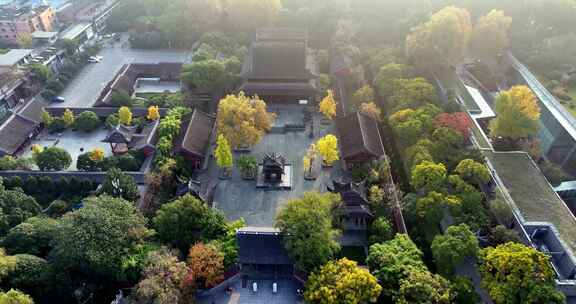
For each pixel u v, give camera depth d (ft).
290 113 402.72
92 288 232.94
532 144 335.06
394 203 277.44
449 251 230.48
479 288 241.76
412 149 308.81
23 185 304.50
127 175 296.71
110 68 496.23
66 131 387.96
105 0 627.46
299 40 464.24
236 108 331.16
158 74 469.57
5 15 531.50
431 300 206.80
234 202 307.17
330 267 220.84
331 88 422.41
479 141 323.78
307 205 246.68
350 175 328.29
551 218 256.73
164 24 534.37
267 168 318.65
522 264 211.41
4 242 240.32
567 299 226.38
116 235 232.94
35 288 220.43
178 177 315.17
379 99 411.34
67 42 492.95
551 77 407.03
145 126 376.07
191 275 222.28
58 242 229.45
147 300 210.59
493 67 462.60
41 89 442.09
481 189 292.61
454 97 366.43
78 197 302.25
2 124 368.27
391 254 229.86
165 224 249.75
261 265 251.39
